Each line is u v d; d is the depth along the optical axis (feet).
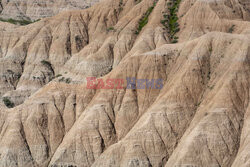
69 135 558.56
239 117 510.17
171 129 522.06
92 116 554.87
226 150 490.08
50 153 564.71
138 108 561.43
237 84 529.86
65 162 533.96
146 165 504.43
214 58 562.25
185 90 543.80
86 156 532.73
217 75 551.59
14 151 559.38
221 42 569.23
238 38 567.18
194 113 531.50
